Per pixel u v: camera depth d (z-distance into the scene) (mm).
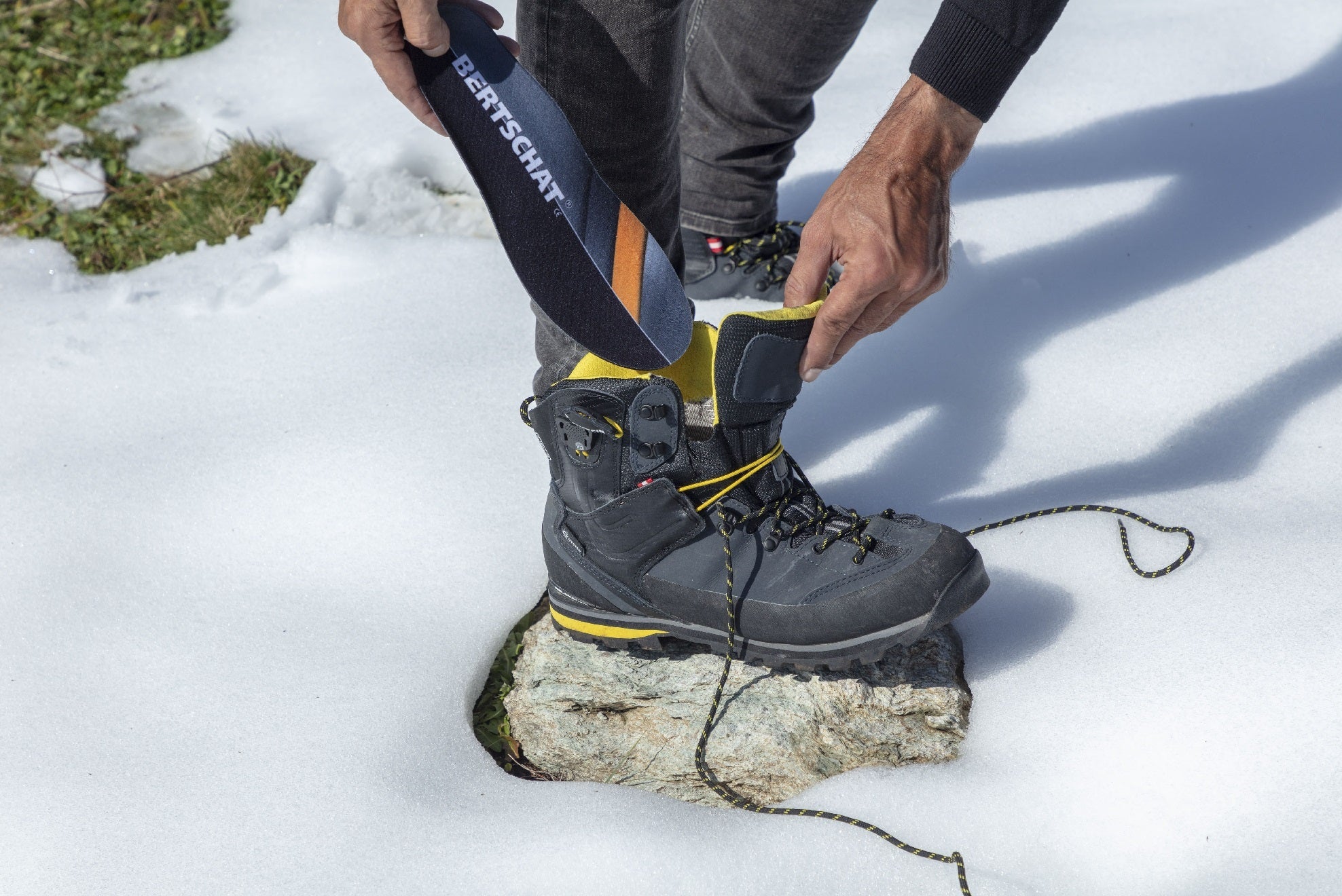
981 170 2502
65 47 3260
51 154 2809
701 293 2189
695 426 1382
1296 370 1818
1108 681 1314
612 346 1200
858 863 1158
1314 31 2803
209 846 1234
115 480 1850
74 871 1217
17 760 1354
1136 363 1898
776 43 1836
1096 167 2461
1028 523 1572
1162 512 1560
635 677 1452
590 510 1352
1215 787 1166
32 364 2139
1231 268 2109
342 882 1187
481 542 1672
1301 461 1624
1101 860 1136
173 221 2574
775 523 1340
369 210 2539
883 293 1175
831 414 1881
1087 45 2873
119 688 1461
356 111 2852
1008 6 1119
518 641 1573
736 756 1337
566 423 1305
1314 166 2357
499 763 1401
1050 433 1772
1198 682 1280
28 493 1823
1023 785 1219
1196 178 2379
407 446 1872
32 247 2539
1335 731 1195
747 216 2107
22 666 1499
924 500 1662
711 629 1378
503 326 2168
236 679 1463
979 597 1282
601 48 1245
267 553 1687
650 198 1399
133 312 2287
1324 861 1081
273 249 2467
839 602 1266
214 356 2145
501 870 1187
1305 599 1360
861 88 2826
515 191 1182
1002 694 1344
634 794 1278
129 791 1305
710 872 1162
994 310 2080
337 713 1399
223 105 2934
